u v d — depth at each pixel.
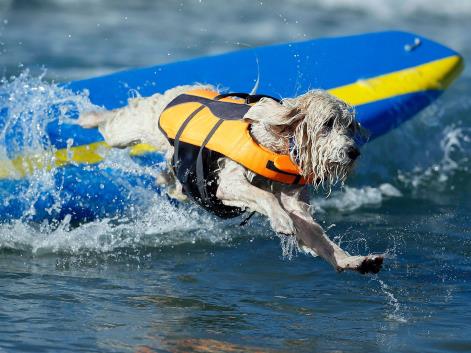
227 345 7.98
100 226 11.66
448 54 15.83
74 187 12.05
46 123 12.55
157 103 10.70
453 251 11.13
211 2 28.88
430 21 29.23
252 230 11.82
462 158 15.63
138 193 12.13
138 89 13.84
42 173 12.09
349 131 8.27
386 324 8.67
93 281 9.84
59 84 13.73
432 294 9.62
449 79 15.52
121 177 12.21
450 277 10.18
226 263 10.62
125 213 12.09
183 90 10.67
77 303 9.05
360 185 14.17
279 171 8.49
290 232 8.11
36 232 11.52
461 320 8.80
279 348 7.95
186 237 11.51
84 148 12.34
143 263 10.58
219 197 9.05
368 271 7.92
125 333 8.22
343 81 14.59
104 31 24.11
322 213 12.79
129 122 10.95
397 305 9.25
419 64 15.37
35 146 12.32
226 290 9.64
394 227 12.14
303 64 14.90
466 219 12.59
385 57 15.38
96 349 7.80
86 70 19.23
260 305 9.18
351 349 7.98
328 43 15.54
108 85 13.84
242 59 14.87
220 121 9.02
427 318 8.86
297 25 26.59
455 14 30.38
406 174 14.88
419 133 16.17
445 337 8.32
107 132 11.27
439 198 13.73
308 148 8.28
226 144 8.73
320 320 8.75
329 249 8.27
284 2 29.88
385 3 30.45
